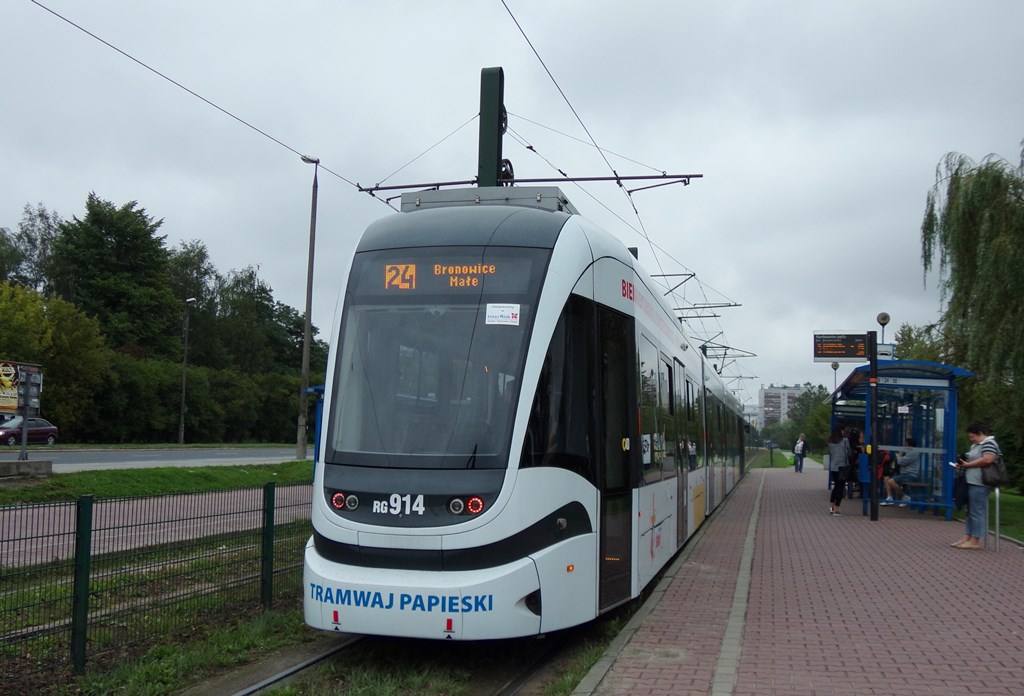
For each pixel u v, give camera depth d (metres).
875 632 7.88
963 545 13.54
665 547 10.29
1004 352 17.31
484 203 9.02
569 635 8.31
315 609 6.84
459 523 6.62
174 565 7.79
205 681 6.89
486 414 6.96
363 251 7.93
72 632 6.61
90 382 55.28
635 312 8.99
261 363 91.19
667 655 7.09
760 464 69.00
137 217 71.25
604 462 7.82
